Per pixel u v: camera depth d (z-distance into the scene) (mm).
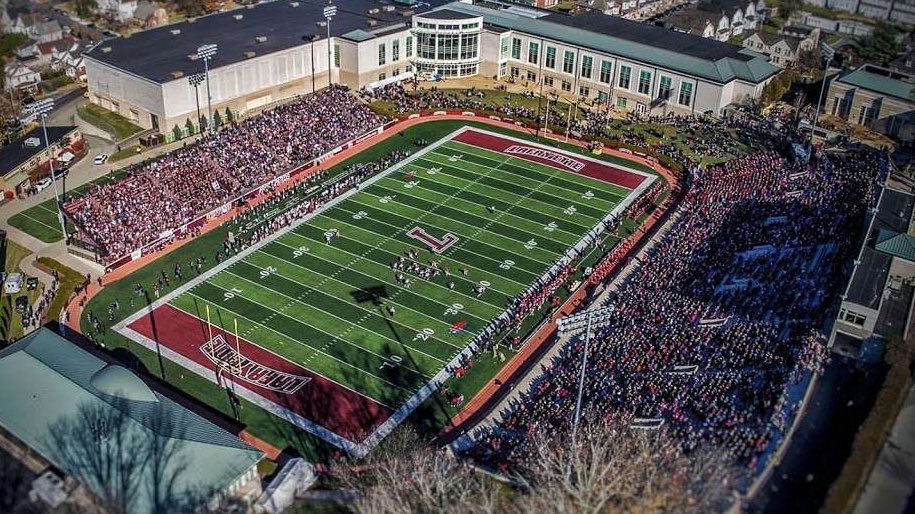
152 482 61219
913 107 135375
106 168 123062
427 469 62594
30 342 75688
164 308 92625
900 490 65625
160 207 110438
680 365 78500
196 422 68375
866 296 83062
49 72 169875
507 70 165375
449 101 151375
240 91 139000
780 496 61562
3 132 138625
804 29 199500
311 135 131875
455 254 104812
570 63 156750
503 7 173875
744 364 77500
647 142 137250
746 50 152000
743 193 115625
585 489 56469
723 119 142375
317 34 152625
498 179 125625
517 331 90125
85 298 94062
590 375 78812
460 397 79625
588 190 123188
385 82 154250
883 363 76938
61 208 109250
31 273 98562
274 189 120125
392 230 110062
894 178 123688
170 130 130750
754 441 66562
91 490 60312
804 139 133250
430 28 156875
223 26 155125
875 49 180125
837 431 69062
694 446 65500
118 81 134625
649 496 56344
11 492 61219
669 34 159500
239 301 94062
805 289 89250
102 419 65000
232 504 62875
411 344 87562
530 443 69625
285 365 83938
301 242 106312
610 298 95125
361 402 79250
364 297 95188
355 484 66312
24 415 66625
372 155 131625
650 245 107000
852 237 97938
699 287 92500
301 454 72500
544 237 109812
